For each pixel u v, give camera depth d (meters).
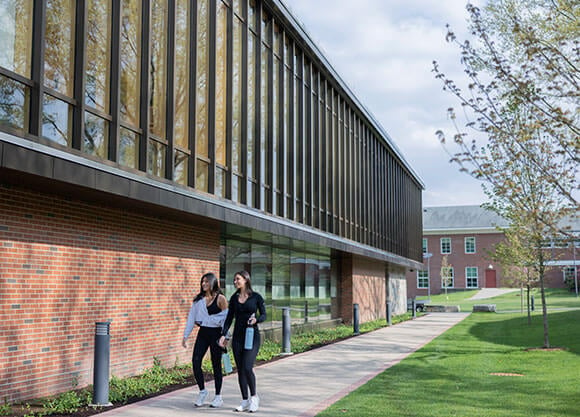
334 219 25.78
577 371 13.02
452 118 12.64
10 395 9.48
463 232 77.94
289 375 12.87
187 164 13.78
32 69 9.41
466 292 74.94
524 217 16.86
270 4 18.69
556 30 12.48
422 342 20.75
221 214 14.52
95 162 10.12
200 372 9.38
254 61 17.89
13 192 9.72
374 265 35.84
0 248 9.45
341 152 27.45
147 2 12.41
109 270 12.04
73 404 9.33
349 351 17.89
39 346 10.13
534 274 28.48
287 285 23.47
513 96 13.25
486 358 15.92
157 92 12.82
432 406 9.30
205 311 9.45
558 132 12.70
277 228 18.08
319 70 24.23
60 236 10.74
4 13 9.00
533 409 9.12
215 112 14.88
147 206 12.27
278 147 19.56
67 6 10.28
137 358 12.84
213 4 15.06
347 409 9.00
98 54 11.00
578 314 29.97
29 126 9.27
